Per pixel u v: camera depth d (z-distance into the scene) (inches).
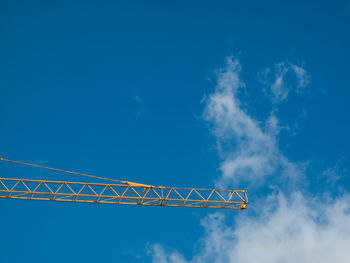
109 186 2534.5
